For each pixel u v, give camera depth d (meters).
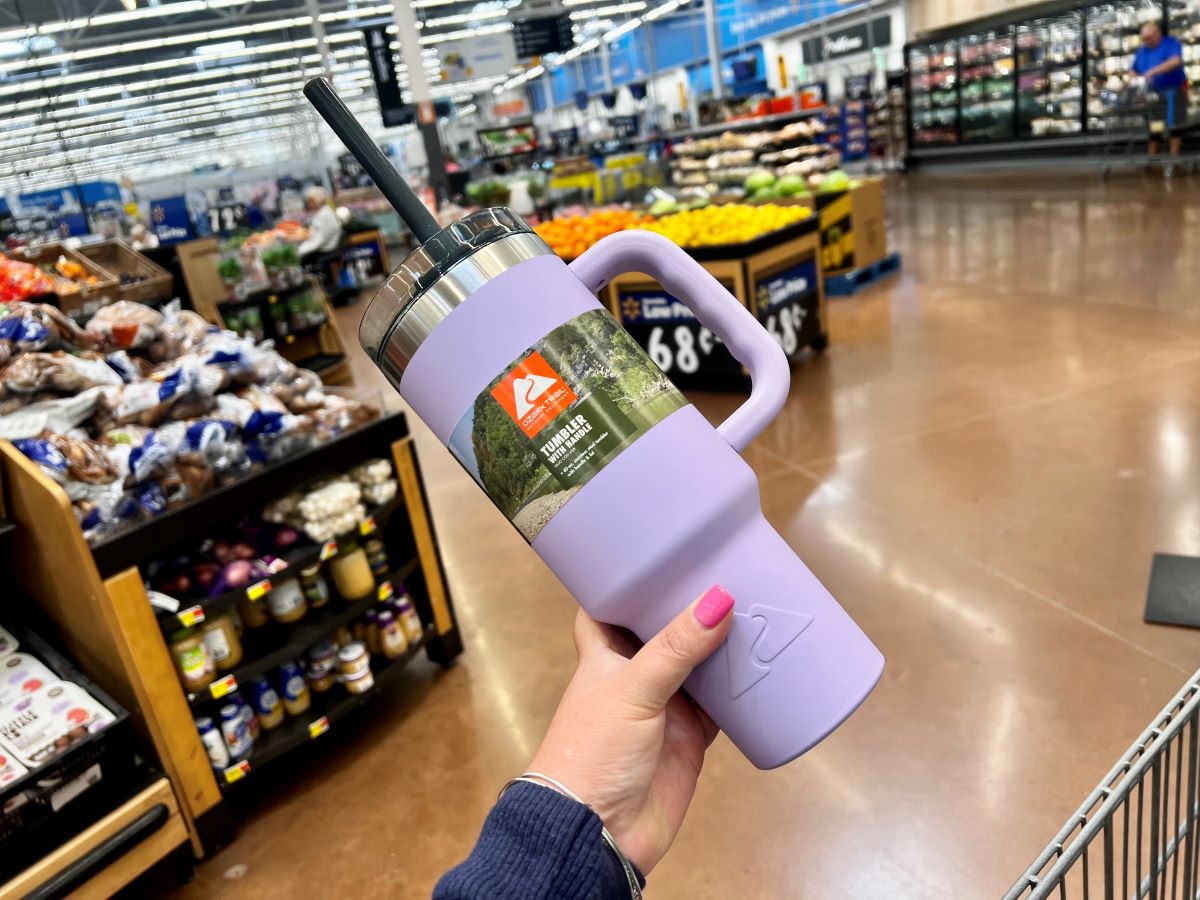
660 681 0.58
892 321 5.83
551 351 0.57
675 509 0.58
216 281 7.88
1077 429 3.68
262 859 2.14
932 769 2.08
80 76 16.55
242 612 2.39
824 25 16.94
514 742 2.41
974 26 13.74
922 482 3.46
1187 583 2.56
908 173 15.15
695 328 4.89
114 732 1.89
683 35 20.94
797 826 1.99
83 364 2.22
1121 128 11.26
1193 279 5.50
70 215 15.01
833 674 0.60
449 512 4.03
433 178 9.48
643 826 0.60
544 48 12.64
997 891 1.75
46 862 1.80
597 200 11.29
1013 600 2.64
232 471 2.24
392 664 2.60
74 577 1.98
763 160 9.97
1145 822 1.72
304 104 23.45
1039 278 6.24
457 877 0.52
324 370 7.34
